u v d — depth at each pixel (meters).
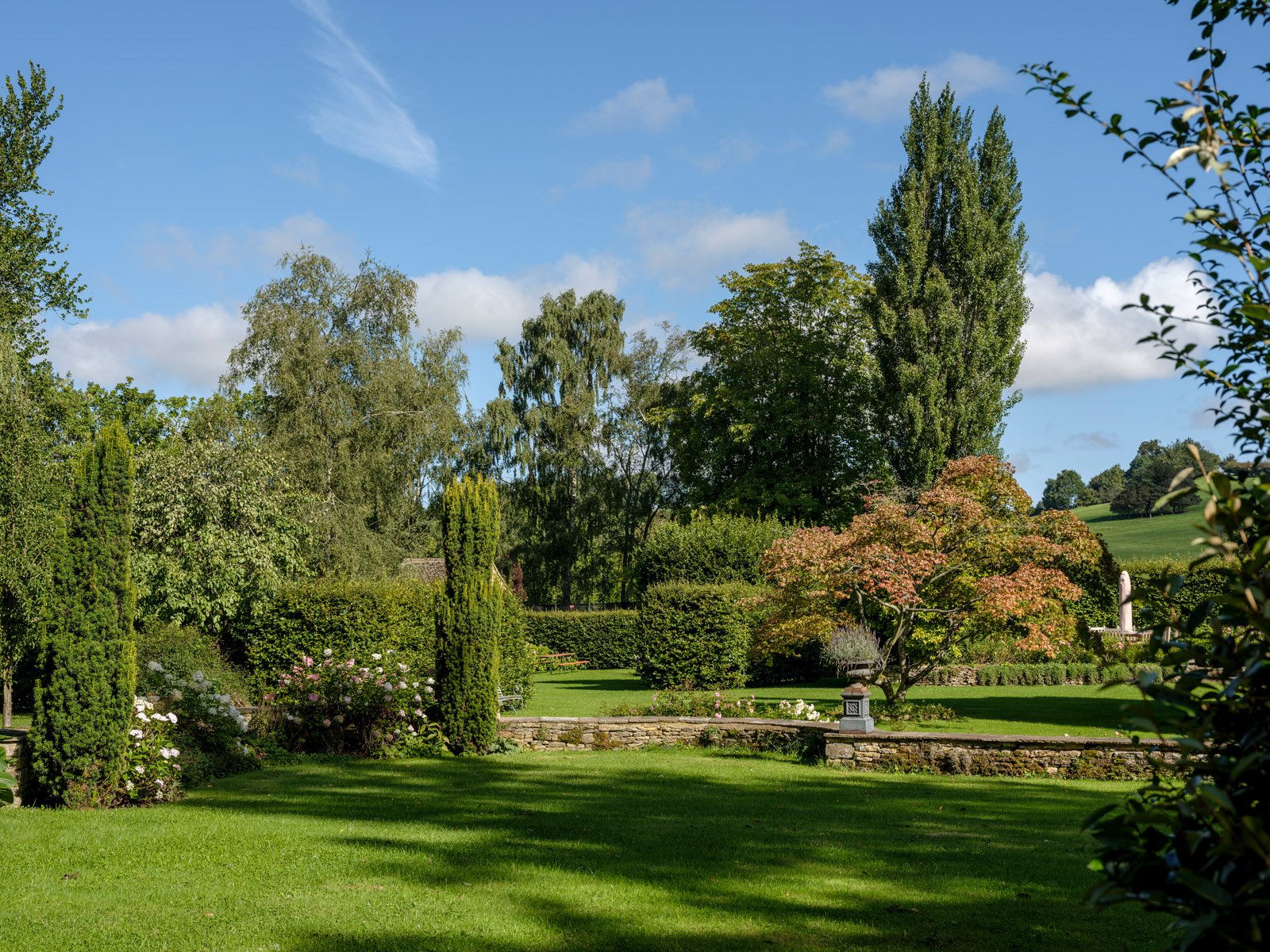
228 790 10.36
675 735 14.10
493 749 13.49
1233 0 2.90
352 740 13.38
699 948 5.23
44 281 22.92
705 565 27.75
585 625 31.66
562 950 5.18
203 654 16.77
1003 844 7.75
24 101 22.22
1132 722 2.22
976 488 15.84
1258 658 2.12
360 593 19.11
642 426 42.50
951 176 32.12
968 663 24.86
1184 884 1.91
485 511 13.69
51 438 22.48
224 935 5.34
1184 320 2.85
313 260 29.11
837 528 32.56
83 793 9.01
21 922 5.54
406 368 29.33
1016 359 31.78
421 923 5.59
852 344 35.16
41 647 9.10
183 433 28.80
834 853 7.41
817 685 24.00
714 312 36.34
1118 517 71.81
